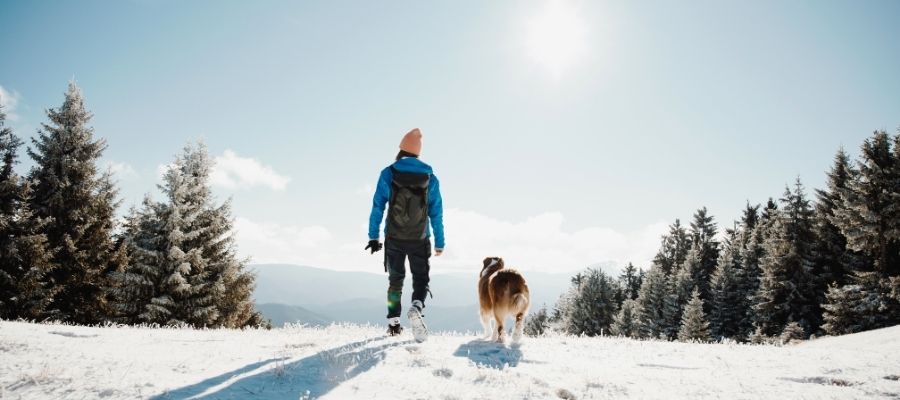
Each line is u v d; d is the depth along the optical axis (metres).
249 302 26.19
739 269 43.59
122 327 6.43
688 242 67.62
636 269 75.44
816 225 32.53
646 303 51.38
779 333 31.94
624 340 7.20
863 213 25.12
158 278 21.73
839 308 24.38
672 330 45.69
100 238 21.75
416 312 5.11
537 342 6.07
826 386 3.85
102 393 2.49
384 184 5.31
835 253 31.86
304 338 5.38
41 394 2.40
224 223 25.31
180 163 24.59
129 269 22.05
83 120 22.20
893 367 4.52
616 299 70.69
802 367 4.64
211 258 24.41
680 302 47.09
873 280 24.34
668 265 67.56
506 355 4.65
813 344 9.21
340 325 7.52
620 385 3.67
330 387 3.03
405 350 4.40
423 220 5.26
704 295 48.66
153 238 22.22
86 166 21.67
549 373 3.94
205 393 2.69
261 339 5.21
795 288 31.64
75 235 20.97
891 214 24.81
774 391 3.65
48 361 3.12
